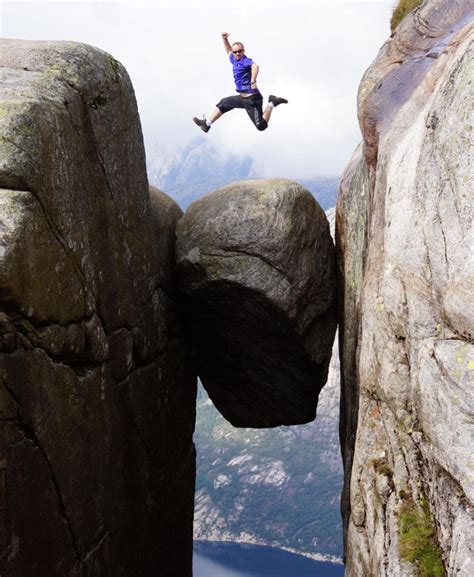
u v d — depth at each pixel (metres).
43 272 8.43
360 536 8.38
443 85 7.72
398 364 8.05
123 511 10.95
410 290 7.77
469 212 6.88
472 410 6.41
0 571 7.50
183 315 14.80
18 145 8.28
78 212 9.59
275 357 15.02
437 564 6.67
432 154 7.64
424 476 7.30
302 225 14.16
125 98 11.52
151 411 12.65
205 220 14.16
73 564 9.17
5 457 7.63
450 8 10.77
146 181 12.59
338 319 14.55
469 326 6.70
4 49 10.28
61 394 8.86
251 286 13.70
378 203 9.66
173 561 14.00
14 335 7.82
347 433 13.03
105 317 10.48
